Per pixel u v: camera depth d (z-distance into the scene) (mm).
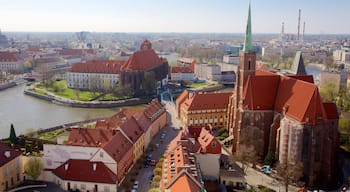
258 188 123125
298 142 129250
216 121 199500
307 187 128500
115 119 171625
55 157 129875
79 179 120562
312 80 158625
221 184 126750
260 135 152000
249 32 155000
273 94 152875
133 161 144750
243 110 150625
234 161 144000
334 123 134625
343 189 124688
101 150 123312
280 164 130125
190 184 95438
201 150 131375
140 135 154500
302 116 128750
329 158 128500
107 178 120188
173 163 114438
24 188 121250
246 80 155125
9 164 121438
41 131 180875
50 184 124750
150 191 113438
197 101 196125
